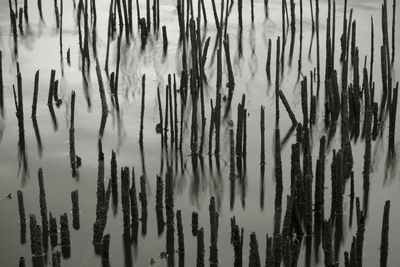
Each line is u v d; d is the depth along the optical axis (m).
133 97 20.97
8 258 13.70
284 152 18.20
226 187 16.64
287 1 29.41
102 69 22.92
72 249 14.02
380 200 16.20
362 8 28.02
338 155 15.07
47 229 14.08
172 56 24.09
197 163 17.55
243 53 24.55
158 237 14.53
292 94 21.53
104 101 19.98
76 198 14.65
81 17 26.98
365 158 17.08
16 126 19.08
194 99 17.86
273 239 13.27
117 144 18.31
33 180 16.53
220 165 17.48
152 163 17.50
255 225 15.15
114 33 25.77
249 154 17.98
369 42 24.92
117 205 15.60
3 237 14.27
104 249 13.77
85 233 14.47
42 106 20.16
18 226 14.66
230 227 14.98
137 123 19.42
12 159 17.50
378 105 20.75
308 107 20.61
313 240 14.75
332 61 21.92
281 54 24.27
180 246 13.96
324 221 14.41
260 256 13.89
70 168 17.03
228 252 14.03
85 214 15.12
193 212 14.66
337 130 19.45
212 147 18.30
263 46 25.17
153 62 23.59
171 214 14.66
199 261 13.37
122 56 23.91
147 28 25.98
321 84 22.27
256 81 22.38
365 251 14.31
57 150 17.92
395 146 18.64
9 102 20.31
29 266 13.55
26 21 26.53
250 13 28.27
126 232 14.66
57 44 24.70
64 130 18.95
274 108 20.56
